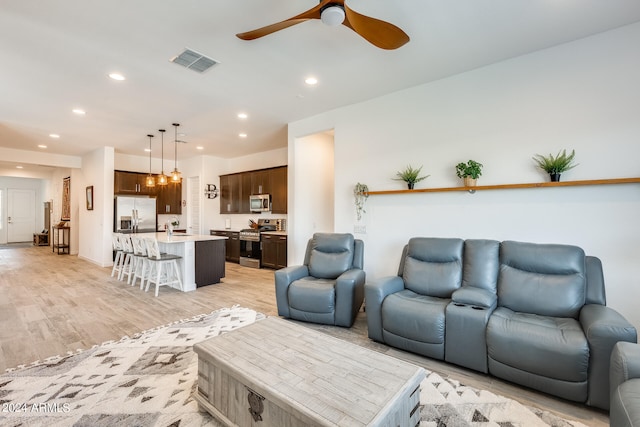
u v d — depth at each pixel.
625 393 1.32
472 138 3.29
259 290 4.79
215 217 8.30
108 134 5.78
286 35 2.62
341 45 2.79
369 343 2.88
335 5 1.77
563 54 2.80
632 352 1.49
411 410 1.53
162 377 2.26
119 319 3.45
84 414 1.85
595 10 2.32
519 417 1.82
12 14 2.31
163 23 2.45
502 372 2.15
